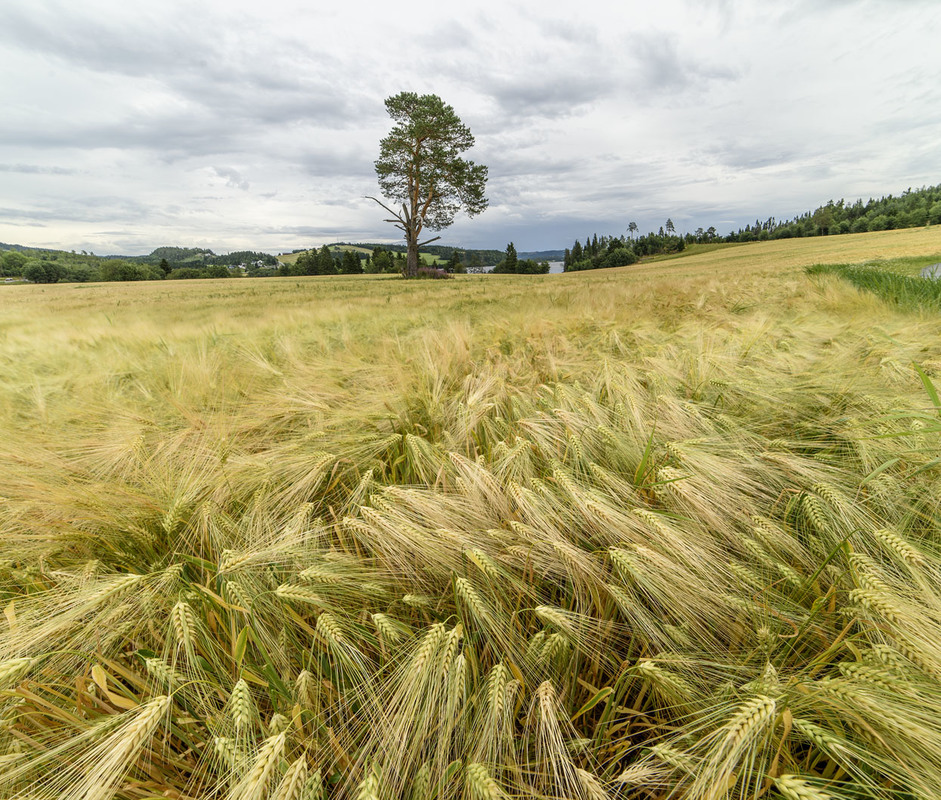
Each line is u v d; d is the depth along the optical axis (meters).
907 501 1.64
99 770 0.90
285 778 0.88
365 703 1.08
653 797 0.99
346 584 1.43
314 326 8.38
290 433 2.83
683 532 1.49
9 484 1.78
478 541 1.52
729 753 0.90
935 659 0.97
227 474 1.99
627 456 2.08
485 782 0.89
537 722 1.11
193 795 1.04
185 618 1.23
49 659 1.28
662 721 1.15
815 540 1.50
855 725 0.98
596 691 1.18
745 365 3.40
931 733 0.85
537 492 1.76
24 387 3.92
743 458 1.99
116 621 1.39
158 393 3.64
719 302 8.92
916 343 3.45
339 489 2.25
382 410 2.87
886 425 2.13
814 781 0.94
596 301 10.42
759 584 1.35
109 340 6.93
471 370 3.98
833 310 6.83
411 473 2.31
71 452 2.29
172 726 1.11
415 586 1.49
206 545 1.78
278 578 1.56
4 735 1.05
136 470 2.14
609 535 1.52
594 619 1.30
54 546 1.65
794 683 1.05
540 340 4.82
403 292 24.42
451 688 1.04
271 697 1.15
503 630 1.29
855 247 51.03
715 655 1.22
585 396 2.73
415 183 47.75
